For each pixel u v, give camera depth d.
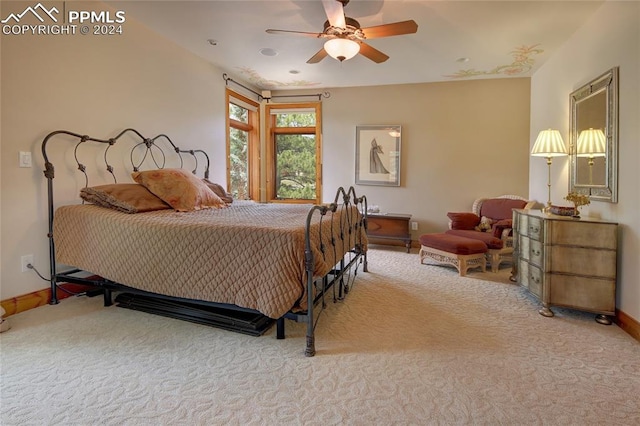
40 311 2.58
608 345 2.20
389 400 1.62
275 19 3.28
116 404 1.56
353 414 1.52
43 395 1.61
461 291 3.23
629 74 2.47
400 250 5.20
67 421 1.44
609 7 2.76
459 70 4.67
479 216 4.86
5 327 2.25
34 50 2.56
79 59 2.88
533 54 4.00
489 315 2.66
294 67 4.66
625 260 2.46
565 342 2.23
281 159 6.09
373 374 1.83
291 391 1.67
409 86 5.38
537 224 2.81
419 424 1.46
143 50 3.47
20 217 2.53
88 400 1.58
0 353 1.97
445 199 5.34
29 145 2.55
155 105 3.64
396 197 5.54
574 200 2.85
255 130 5.79
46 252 2.71
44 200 2.67
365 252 3.81
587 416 1.53
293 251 1.98
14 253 2.51
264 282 2.00
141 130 3.48
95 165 3.04
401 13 3.07
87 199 2.71
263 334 2.28
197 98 4.28
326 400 1.61
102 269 2.48
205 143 4.45
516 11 3.02
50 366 1.85
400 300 2.97
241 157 5.65
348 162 5.71
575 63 3.41
